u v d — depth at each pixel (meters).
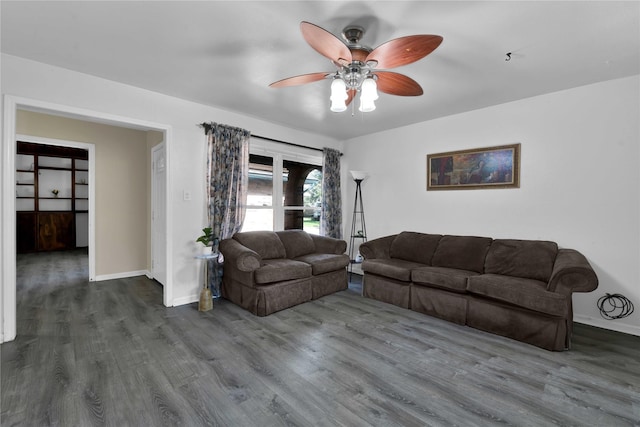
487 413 1.70
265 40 2.21
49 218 7.00
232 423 1.60
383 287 3.65
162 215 4.06
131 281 4.44
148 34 2.13
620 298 2.83
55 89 2.63
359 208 5.14
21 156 6.86
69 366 2.12
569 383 2.00
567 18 1.89
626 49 2.27
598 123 2.92
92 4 1.81
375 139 4.90
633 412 1.72
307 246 4.31
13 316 2.49
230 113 3.86
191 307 3.38
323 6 1.80
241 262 3.09
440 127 4.07
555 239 3.18
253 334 2.70
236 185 3.85
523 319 2.60
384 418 1.65
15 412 1.65
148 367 2.13
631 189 2.78
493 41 2.16
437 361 2.27
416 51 1.73
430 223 4.20
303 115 4.00
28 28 2.06
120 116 2.98
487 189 3.65
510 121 3.45
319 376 2.05
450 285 3.06
